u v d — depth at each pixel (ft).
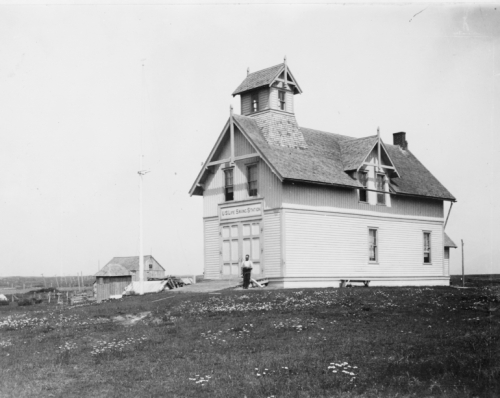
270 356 58.44
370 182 143.13
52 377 54.60
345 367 52.24
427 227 156.87
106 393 48.42
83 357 63.52
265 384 48.47
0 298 232.94
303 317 79.25
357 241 137.69
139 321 85.92
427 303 90.63
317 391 46.24
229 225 134.51
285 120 137.39
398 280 146.82
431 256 156.97
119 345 68.28
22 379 53.98
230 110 132.36
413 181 157.07
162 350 64.39
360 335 66.69
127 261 343.46
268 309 86.79
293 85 139.85
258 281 124.98
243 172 132.57
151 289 166.61
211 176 140.46
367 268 139.13
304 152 136.05
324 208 130.93
